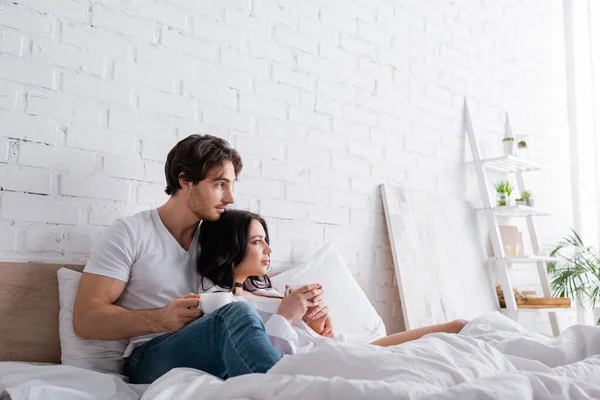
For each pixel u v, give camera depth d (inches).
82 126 78.4
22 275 70.6
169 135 87.0
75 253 76.4
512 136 136.7
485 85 145.5
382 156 118.2
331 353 44.5
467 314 124.4
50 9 76.6
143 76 84.9
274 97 100.9
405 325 112.0
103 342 67.4
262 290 82.8
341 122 111.3
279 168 100.3
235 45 96.3
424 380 41.1
